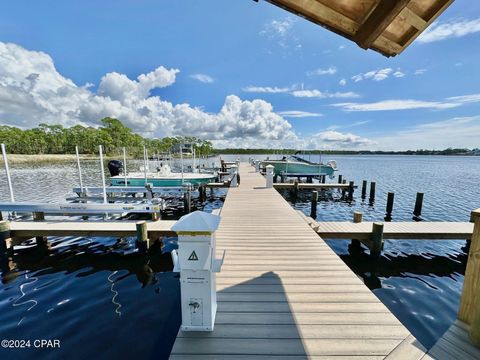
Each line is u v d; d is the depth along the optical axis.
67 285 3.89
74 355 2.47
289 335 1.82
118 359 2.42
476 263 1.75
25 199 10.95
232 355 1.64
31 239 5.72
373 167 38.22
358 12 1.81
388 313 2.09
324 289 2.46
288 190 14.02
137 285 3.89
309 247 3.63
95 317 3.06
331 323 1.96
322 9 1.76
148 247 5.14
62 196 11.70
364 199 12.22
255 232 4.36
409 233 5.10
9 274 4.30
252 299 2.27
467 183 17.98
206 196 12.91
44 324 2.93
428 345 2.75
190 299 1.81
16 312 3.17
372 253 5.01
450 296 3.71
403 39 2.02
